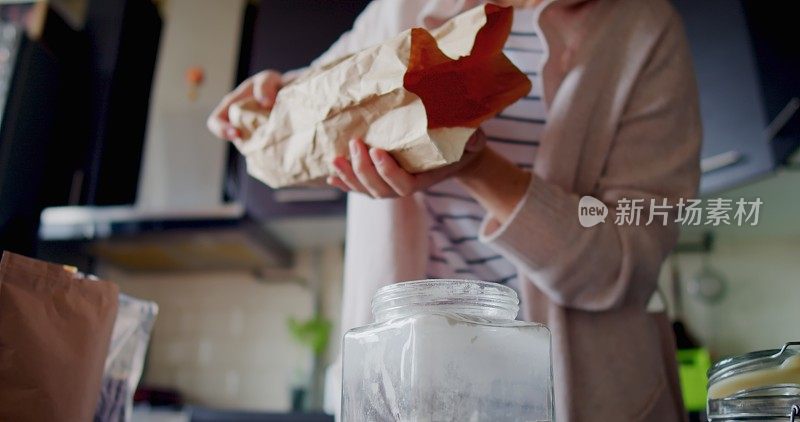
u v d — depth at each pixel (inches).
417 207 30.7
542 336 18.8
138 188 79.6
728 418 19.3
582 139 27.6
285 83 27.0
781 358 18.7
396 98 21.4
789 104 51.6
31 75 68.8
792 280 58.7
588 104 27.7
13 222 64.6
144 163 79.3
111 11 79.8
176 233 73.5
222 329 84.3
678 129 27.3
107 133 75.6
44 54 71.2
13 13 73.6
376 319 20.3
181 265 86.4
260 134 25.3
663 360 29.4
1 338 19.8
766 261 60.3
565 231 24.9
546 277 25.7
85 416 21.3
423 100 21.7
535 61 30.4
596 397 26.5
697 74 58.1
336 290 81.5
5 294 20.0
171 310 86.7
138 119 81.8
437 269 31.6
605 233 25.2
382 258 30.2
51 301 21.0
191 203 76.6
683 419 29.0
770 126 52.2
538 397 18.2
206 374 82.7
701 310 62.1
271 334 82.4
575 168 27.6
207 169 77.7
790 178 53.4
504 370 17.9
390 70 20.9
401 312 19.4
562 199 25.4
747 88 54.2
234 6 85.1
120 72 78.7
